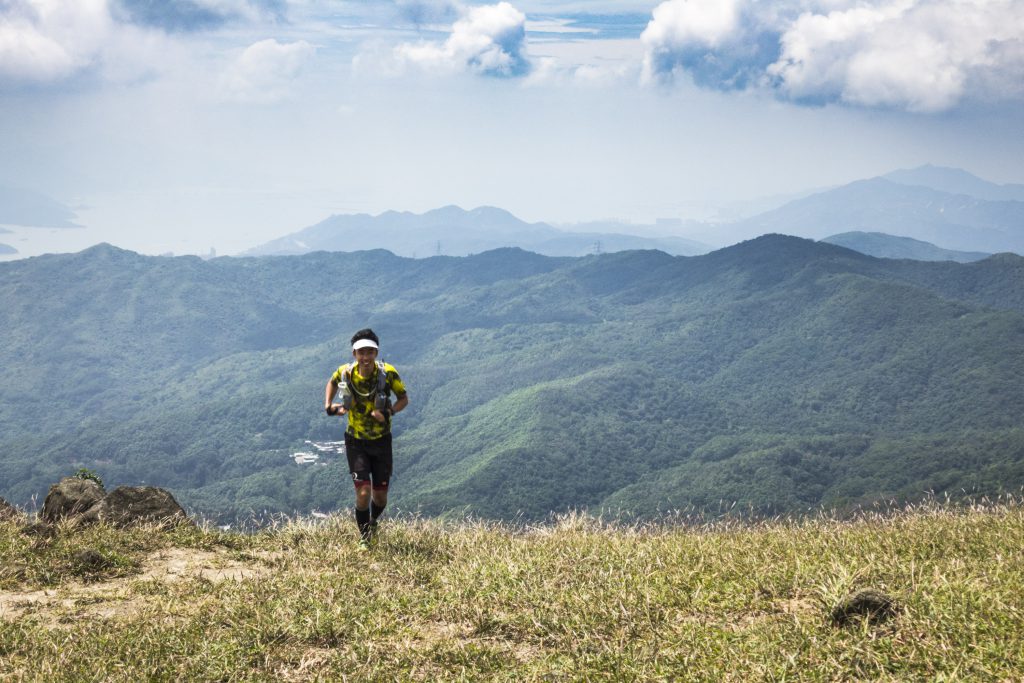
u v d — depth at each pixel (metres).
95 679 3.72
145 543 6.87
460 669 3.86
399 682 3.69
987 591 4.07
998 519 6.64
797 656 3.55
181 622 4.69
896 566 4.80
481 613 4.68
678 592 4.88
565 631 4.29
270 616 4.67
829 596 4.18
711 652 3.75
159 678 3.81
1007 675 3.18
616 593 4.82
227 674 3.88
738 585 4.87
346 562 6.57
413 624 4.62
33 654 4.07
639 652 3.87
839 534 6.44
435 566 6.34
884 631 3.73
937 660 3.34
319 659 4.05
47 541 6.47
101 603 5.23
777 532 7.10
